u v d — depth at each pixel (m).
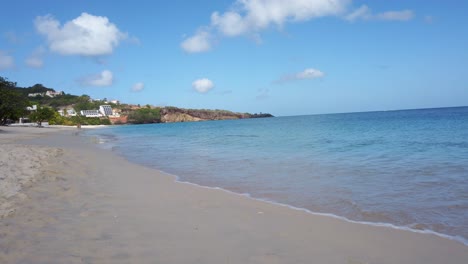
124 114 179.62
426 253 4.36
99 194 7.72
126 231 5.11
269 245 4.63
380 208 6.47
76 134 51.62
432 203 6.64
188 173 11.48
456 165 11.01
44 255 4.06
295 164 12.84
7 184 7.84
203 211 6.42
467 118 54.38
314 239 4.88
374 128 39.00
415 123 46.97
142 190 8.45
